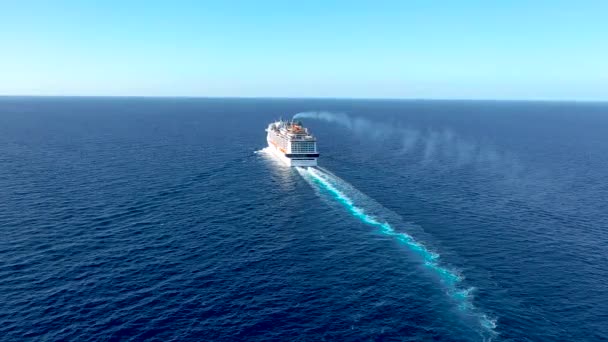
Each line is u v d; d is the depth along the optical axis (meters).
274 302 65.56
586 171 167.75
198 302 64.88
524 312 64.06
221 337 57.09
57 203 110.12
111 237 88.19
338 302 66.00
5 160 169.50
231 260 79.31
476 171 163.12
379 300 66.69
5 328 56.78
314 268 76.94
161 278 71.62
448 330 59.44
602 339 58.06
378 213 107.69
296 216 104.88
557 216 108.00
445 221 102.75
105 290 67.12
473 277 74.44
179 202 114.38
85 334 56.41
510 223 102.12
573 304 66.50
